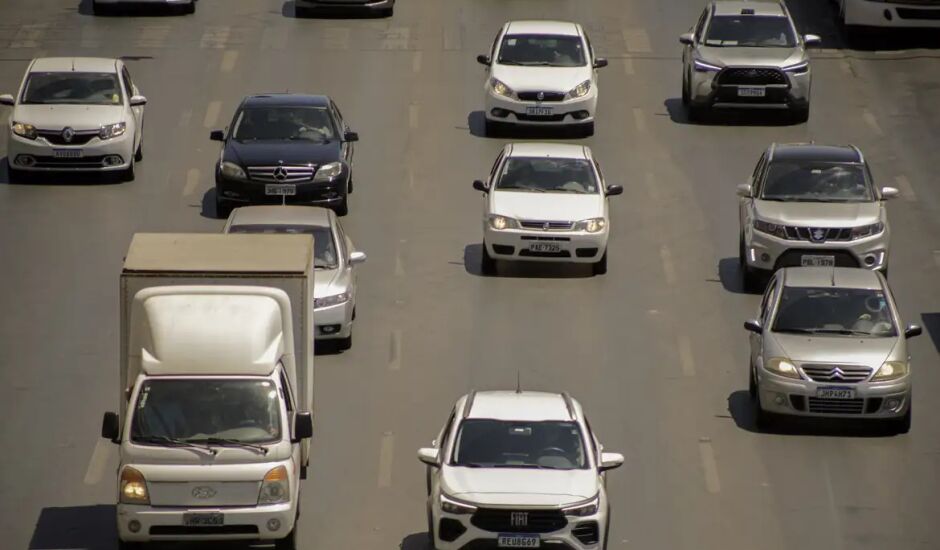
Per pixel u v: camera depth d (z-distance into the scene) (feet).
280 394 224.74
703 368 305.94
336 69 479.00
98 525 243.40
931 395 295.89
